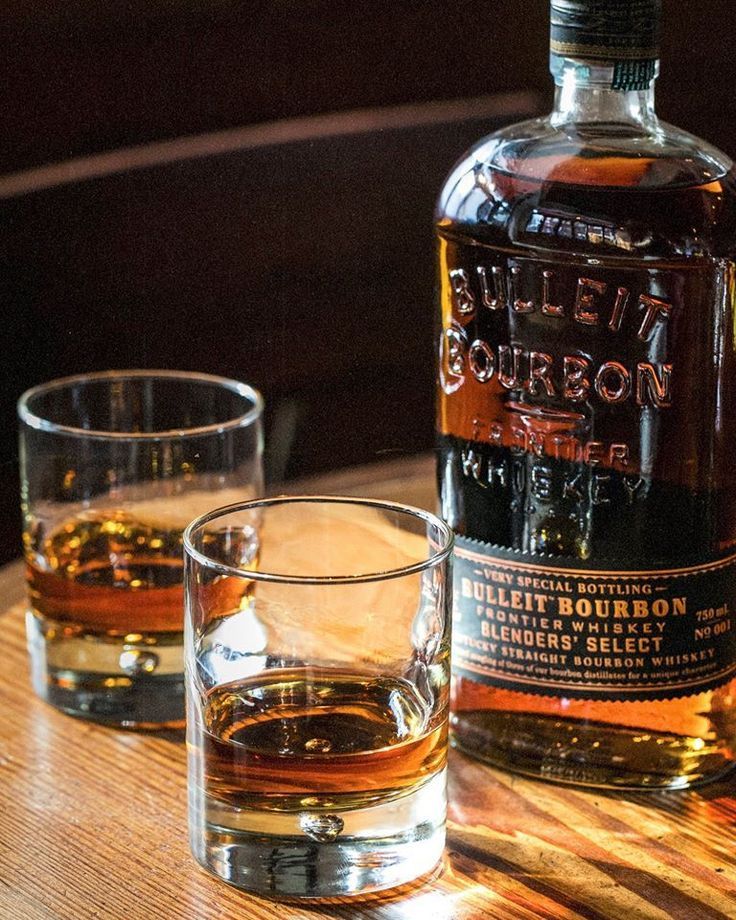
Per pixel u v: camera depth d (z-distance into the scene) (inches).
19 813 30.9
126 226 44.2
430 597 29.0
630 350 30.7
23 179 42.9
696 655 31.2
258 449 34.2
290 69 50.6
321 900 29.0
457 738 32.4
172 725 33.3
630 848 30.1
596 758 31.4
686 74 57.9
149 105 48.6
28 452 33.5
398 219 48.4
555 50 30.4
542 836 30.4
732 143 59.4
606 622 30.9
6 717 33.6
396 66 52.5
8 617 36.9
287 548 31.8
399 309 48.9
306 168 46.7
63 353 43.9
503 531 31.6
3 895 29.0
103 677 33.2
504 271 31.1
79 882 29.3
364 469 43.2
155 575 32.9
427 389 49.8
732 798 31.4
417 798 29.1
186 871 29.6
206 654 28.9
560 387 31.0
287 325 47.0
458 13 53.1
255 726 28.8
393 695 29.1
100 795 31.4
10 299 42.9
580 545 31.1
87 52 47.3
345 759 28.5
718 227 30.6
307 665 29.1
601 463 30.9
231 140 45.6
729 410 31.1
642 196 30.6
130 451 32.9
